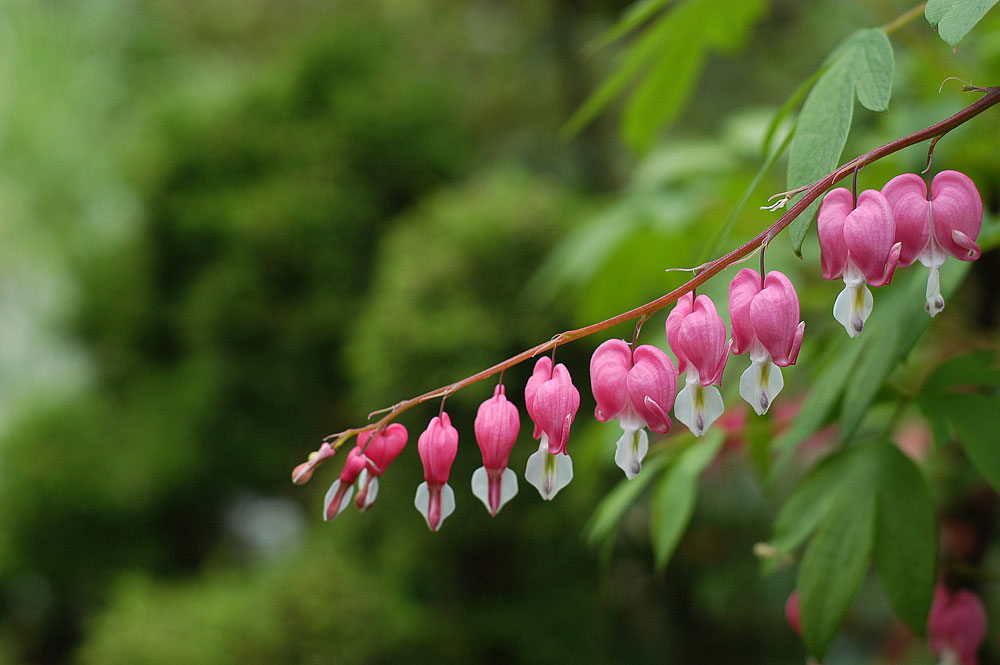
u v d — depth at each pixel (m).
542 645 2.02
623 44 2.95
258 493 2.76
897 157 0.94
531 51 3.16
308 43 2.86
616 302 1.49
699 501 2.26
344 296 2.60
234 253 2.57
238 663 1.92
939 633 0.87
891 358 0.82
